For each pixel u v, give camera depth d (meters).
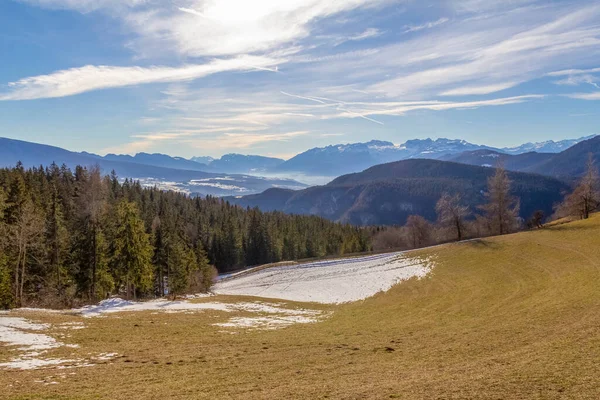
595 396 11.07
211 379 15.55
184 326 28.50
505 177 72.00
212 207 150.00
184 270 54.88
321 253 128.88
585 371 13.50
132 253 48.69
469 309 32.53
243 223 133.38
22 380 14.89
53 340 21.84
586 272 36.03
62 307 38.38
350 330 27.70
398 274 53.22
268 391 13.77
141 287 51.78
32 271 47.56
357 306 41.34
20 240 40.66
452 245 62.03
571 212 71.25
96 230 47.34
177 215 113.62
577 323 21.95
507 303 32.22
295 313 37.69
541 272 39.88
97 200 51.19
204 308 38.16
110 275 49.12
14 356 18.41
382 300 42.75
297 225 139.25
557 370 13.97
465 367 15.90
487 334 22.64
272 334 26.31
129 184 139.12
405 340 23.19
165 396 13.34
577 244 46.69
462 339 22.06
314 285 56.44
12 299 40.44
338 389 13.70
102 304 37.50
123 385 14.65
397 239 108.25
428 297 40.00
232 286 66.25
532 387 12.33
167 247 63.16
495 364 15.93
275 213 158.25
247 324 30.52
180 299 45.12
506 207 72.06
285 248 124.00
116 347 21.34
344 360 18.69
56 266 46.75
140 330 26.19
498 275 42.59
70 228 58.09
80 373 16.23
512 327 23.72
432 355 18.81
